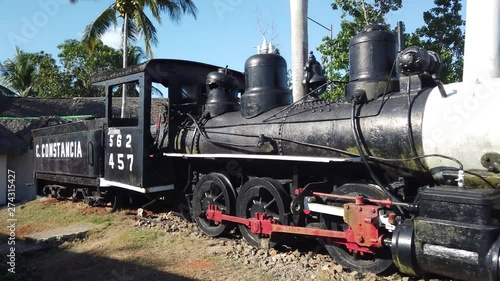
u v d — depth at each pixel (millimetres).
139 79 7457
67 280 5371
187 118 7457
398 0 11641
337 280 4617
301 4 8312
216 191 6660
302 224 5465
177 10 18547
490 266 3529
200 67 8070
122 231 7246
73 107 21578
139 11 18125
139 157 7305
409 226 4121
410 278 4547
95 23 19000
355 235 4609
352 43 5453
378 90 5109
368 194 4777
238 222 6051
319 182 5387
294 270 5020
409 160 4547
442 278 4410
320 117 5387
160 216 8203
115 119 8562
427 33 11555
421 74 4660
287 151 5625
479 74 5820
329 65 11062
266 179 5820
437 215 3920
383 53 5250
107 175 8289
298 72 8266
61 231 7684
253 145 5996
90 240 7109
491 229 3598
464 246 3689
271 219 5668
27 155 13961
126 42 18188
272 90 6324
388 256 4664
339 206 5051
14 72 31578
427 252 3916
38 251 6629
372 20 11055
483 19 5805
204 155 6301
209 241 6391
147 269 5441
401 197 4777
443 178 4277
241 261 5477
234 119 6562
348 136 5000
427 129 4355
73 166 9531
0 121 14703
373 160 4848
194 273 5184
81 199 10438
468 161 4137
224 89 7168
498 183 4020
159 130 7629
